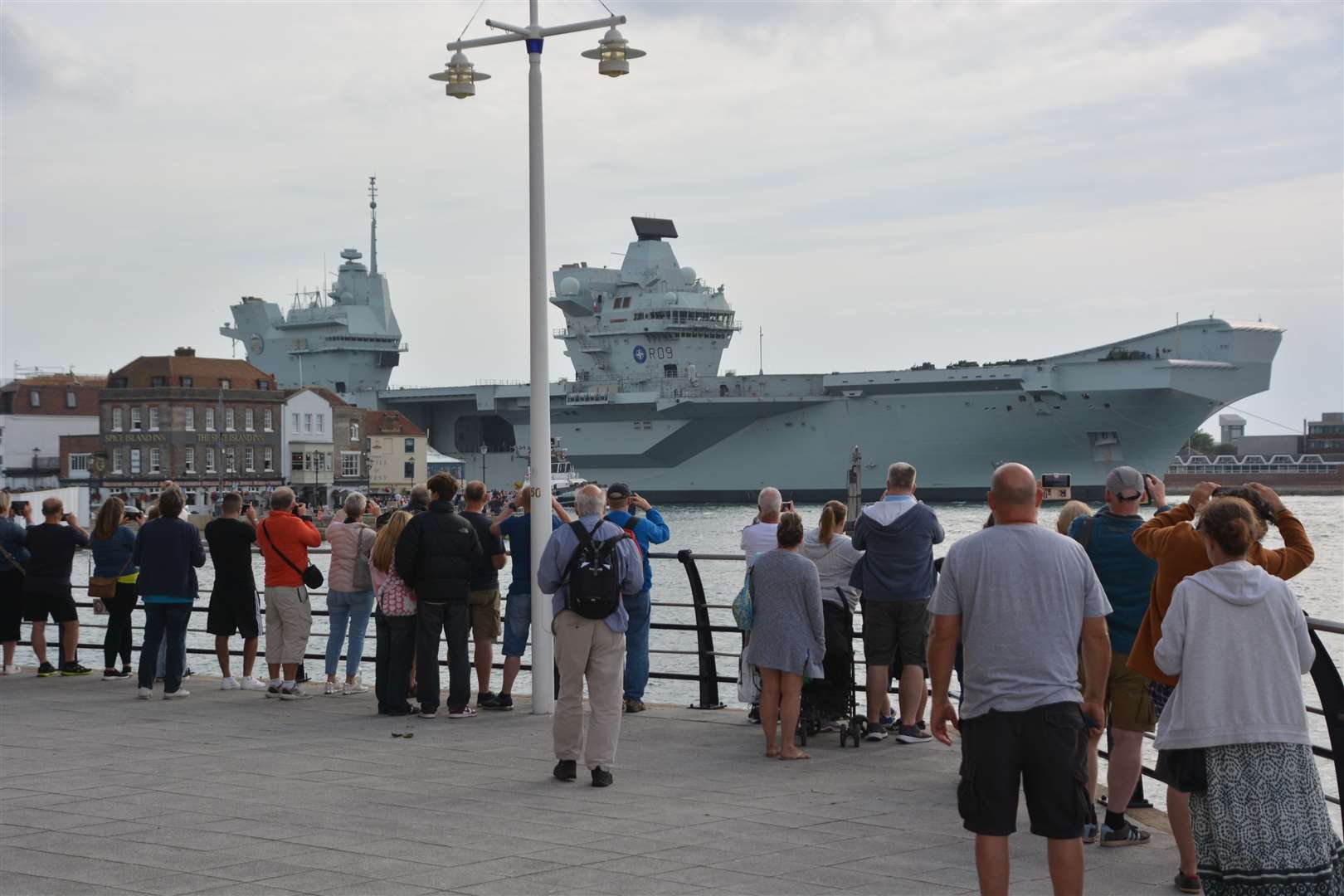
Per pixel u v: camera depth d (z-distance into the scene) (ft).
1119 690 26.04
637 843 25.21
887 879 22.80
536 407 41.09
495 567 42.73
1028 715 19.62
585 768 32.83
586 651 30.73
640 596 41.16
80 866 23.32
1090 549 26.68
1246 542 19.58
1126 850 26.02
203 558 45.96
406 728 38.68
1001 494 20.42
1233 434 584.40
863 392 266.98
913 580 35.96
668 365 305.12
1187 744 19.42
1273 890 18.72
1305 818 18.92
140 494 241.96
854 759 34.14
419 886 22.08
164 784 30.63
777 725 38.47
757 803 28.94
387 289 389.80
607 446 302.25
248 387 257.75
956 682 59.36
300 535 44.68
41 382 309.01
